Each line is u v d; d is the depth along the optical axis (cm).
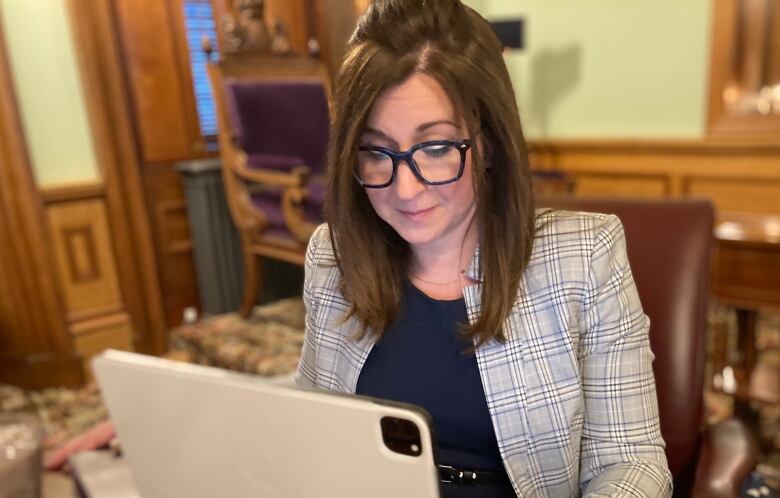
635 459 73
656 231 97
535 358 75
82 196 248
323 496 52
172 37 283
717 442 87
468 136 67
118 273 263
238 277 297
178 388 55
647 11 340
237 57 254
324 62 338
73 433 212
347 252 81
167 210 289
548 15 380
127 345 268
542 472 76
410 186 67
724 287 164
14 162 229
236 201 254
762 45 315
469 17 69
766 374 175
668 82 340
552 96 392
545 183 334
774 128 307
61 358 248
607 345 75
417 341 81
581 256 76
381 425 47
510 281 75
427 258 81
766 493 87
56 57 236
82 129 247
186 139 293
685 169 342
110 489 85
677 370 93
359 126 68
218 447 56
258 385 51
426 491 47
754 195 321
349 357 84
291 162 231
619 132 366
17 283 240
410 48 66
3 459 107
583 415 77
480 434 78
